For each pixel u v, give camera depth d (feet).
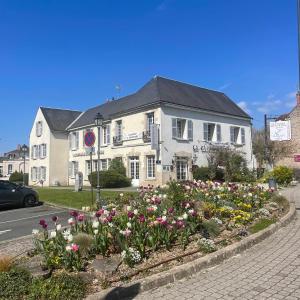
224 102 122.52
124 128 110.22
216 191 40.42
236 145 117.80
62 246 21.08
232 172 101.40
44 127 143.95
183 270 20.24
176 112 101.60
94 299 16.53
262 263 22.33
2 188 61.57
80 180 86.43
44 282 16.98
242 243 25.53
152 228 24.04
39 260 21.89
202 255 23.15
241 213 33.14
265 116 119.65
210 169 100.94
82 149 132.98
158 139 96.32
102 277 19.21
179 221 25.13
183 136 103.55
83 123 133.80
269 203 41.52
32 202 64.13
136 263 21.39
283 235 29.91
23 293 16.17
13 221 45.93
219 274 20.53
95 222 23.61
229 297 17.08
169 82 110.22
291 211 39.93
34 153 151.02
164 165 96.48
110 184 100.37
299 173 125.90
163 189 40.01
